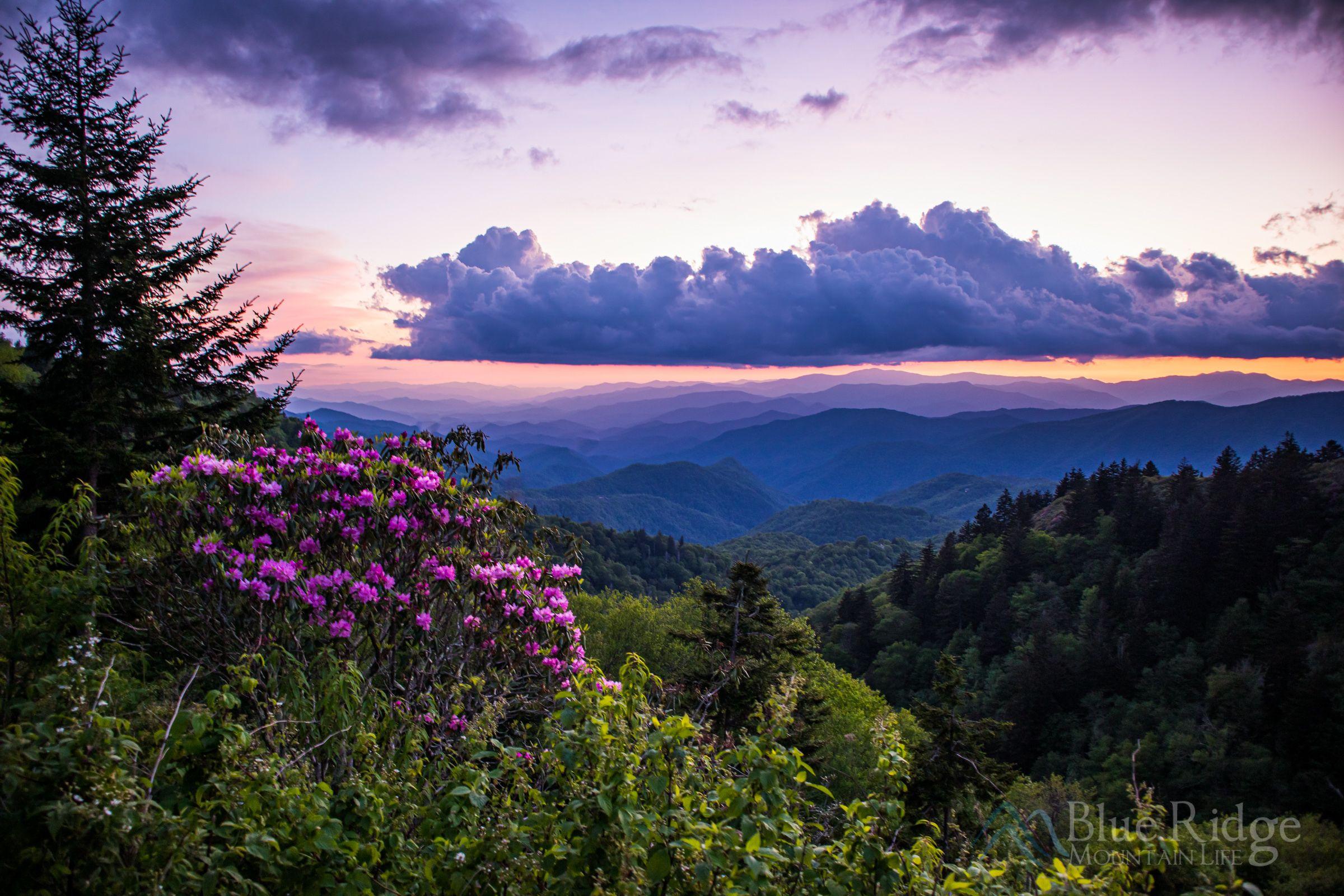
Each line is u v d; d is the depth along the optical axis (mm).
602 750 2447
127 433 11961
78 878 1984
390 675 4516
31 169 11352
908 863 2461
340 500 4816
